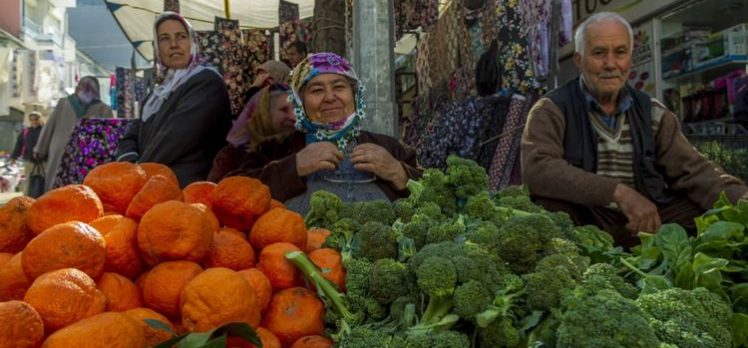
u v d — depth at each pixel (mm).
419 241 1363
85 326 967
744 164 3955
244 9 6215
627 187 2346
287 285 1300
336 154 2365
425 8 5082
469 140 4055
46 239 1108
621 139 2625
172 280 1157
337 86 2504
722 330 1050
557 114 2645
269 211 1432
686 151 2631
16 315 927
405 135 6574
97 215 1297
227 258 1278
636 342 897
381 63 2781
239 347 1124
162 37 3383
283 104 2857
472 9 4535
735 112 4348
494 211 1544
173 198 1344
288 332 1226
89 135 4367
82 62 23766
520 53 3893
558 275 1106
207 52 5797
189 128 3094
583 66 2621
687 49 4754
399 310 1187
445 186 1680
